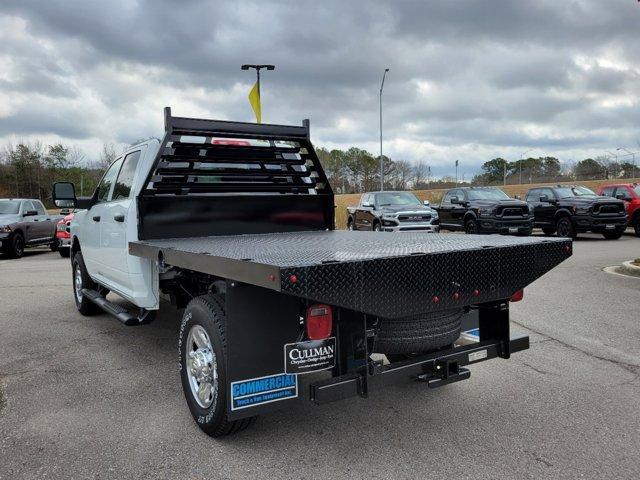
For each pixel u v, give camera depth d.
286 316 3.12
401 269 2.83
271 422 3.73
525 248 3.30
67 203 6.32
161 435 3.54
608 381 4.40
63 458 3.23
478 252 3.12
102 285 6.30
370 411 3.90
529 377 4.52
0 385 4.53
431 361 3.30
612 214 16.30
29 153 55.91
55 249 18.64
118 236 5.21
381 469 3.04
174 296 5.04
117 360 5.23
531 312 6.82
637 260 10.27
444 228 19.36
